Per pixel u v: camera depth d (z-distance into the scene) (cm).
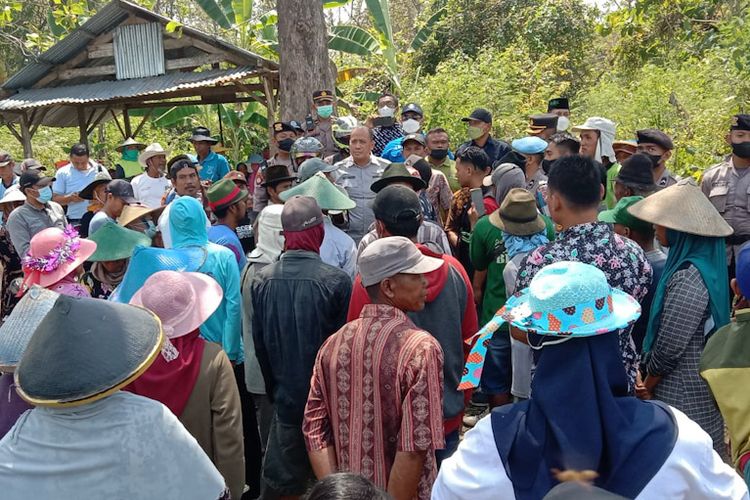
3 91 1276
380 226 339
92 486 184
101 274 440
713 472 174
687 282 317
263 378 365
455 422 332
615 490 170
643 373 348
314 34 963
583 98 1592
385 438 267
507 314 200
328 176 589
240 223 609
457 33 1967
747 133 562
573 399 178
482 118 778
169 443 193
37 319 256
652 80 1249
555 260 294
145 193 827
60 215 732
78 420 186
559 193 297
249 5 1301
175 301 291
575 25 1958
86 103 1323
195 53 1247
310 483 354
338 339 278
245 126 1574
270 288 344
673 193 338
